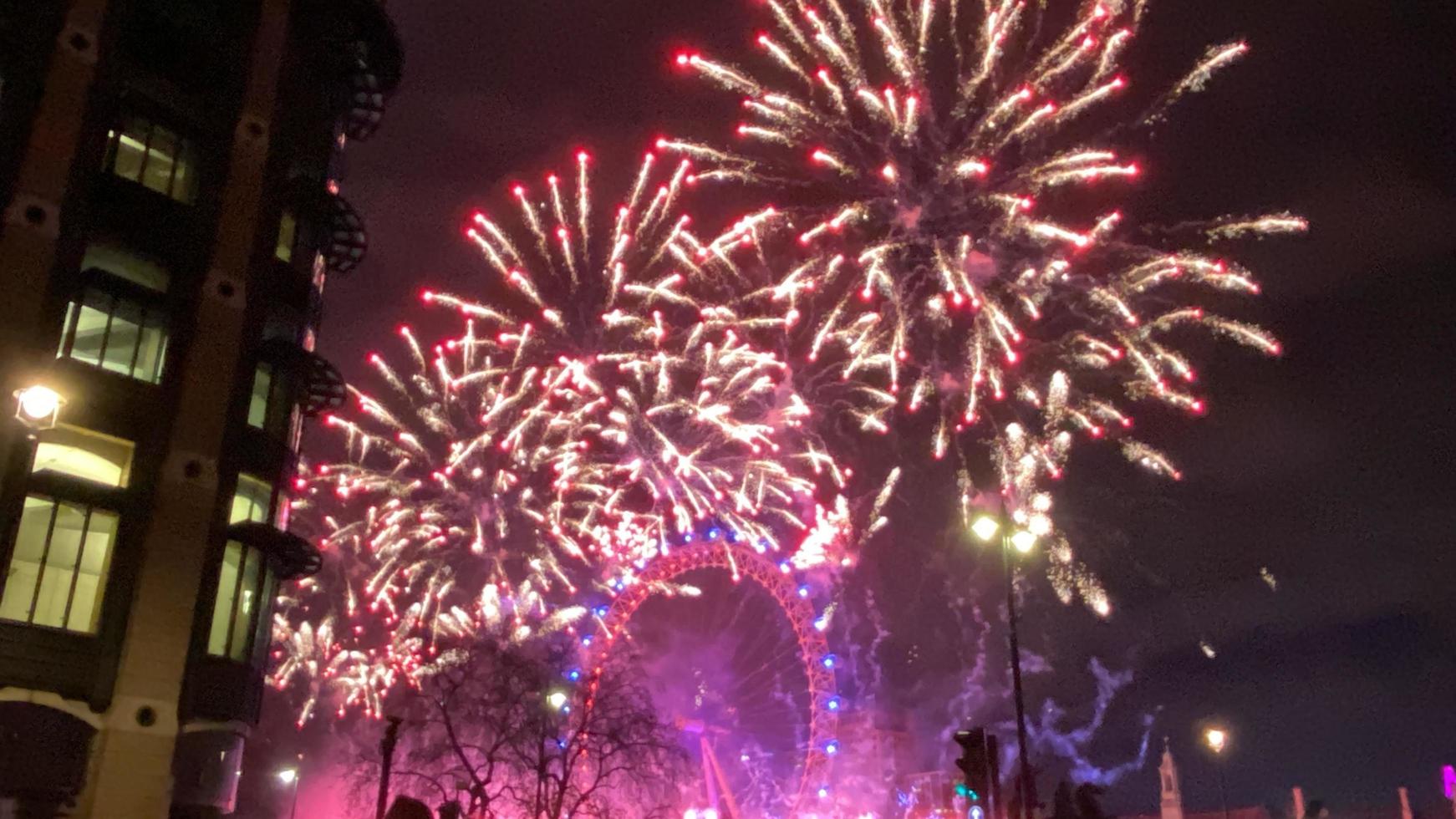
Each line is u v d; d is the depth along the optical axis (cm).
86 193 3097
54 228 3005
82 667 2861
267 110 3603
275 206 3575
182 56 3422
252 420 3444
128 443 3080
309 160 3772
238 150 3500
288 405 3550
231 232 3419
